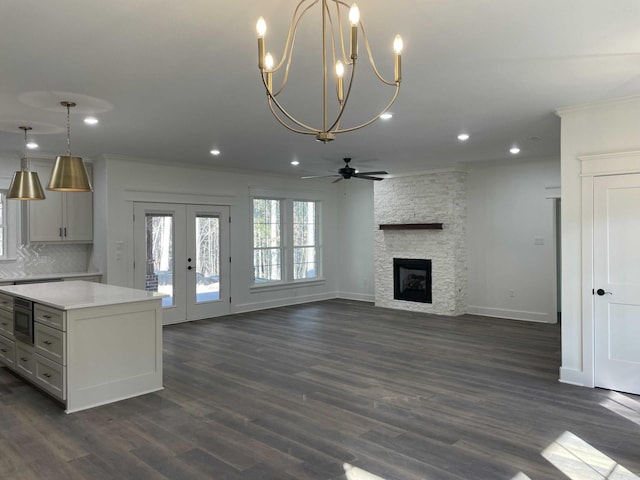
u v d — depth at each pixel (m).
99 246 6.92
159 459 2.99
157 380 4.33
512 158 7.33
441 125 4.96
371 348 5.84
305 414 3.73
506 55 3.04
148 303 4.28
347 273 10.09
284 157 6.97
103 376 3.99
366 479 2.72
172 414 3.74
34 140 5.60
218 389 4.34
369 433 3.36
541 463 2.90
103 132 5.19
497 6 2.38
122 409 3.86
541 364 5.11
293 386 4.42
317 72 3.32
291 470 2.83
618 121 4.13
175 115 4.46
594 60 3.14
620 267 4.18
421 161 7.45
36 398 4.13
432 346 5.94
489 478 2.72
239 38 2.74
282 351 5.71
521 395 4.14
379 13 2.44
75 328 3.82
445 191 8.08
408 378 4.64
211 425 3.52
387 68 3.26
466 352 5.64
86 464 2.93
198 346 5.98
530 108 4.32
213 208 8.00
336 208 10.19
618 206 4.17
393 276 8.84
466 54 3.02
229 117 4.55
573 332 4.42
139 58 3.04
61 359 3.83
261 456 3.02
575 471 2.80
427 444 3.18
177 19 2.49
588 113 4.27
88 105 4.10
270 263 9.09
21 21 2.50
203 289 7.89
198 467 2.88
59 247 7.05
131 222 6.96
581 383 4.38
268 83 1.96
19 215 6.75
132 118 4.57
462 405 3.90
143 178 7.09
